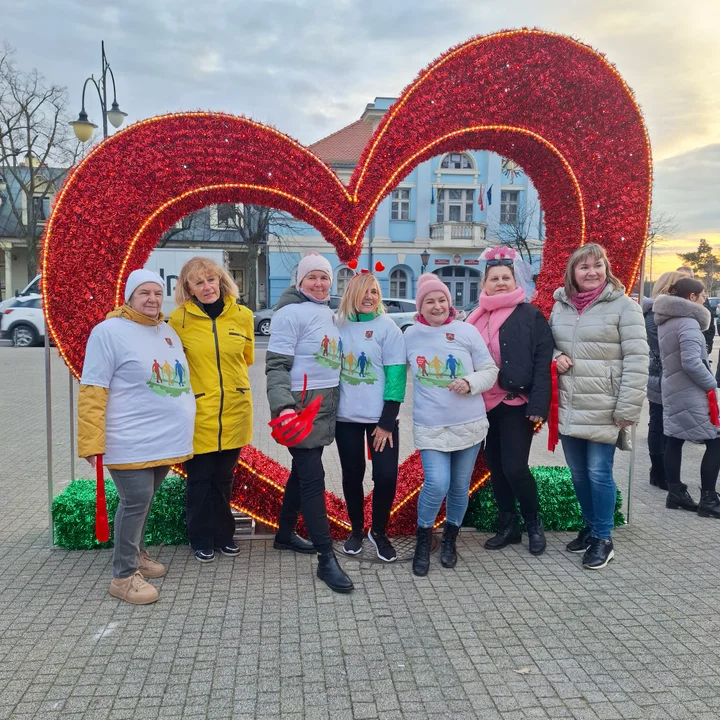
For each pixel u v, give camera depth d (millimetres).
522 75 3746
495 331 3502
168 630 2779
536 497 3623
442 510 3912
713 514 4289
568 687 2387
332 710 2246
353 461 3439
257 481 3750
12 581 3254
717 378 5480
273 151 3590
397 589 3191
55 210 3344
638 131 3869
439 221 25797
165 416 2986
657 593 3164
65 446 6516
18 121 25703
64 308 3391
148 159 3469
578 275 3385
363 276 3377
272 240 25375
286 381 3162
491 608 3000
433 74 3709
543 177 4031
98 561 3514
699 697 2328
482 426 3389
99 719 2191
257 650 2621
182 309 3273
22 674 2449
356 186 3682
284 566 3459
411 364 3396
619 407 3252
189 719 2193
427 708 2262
